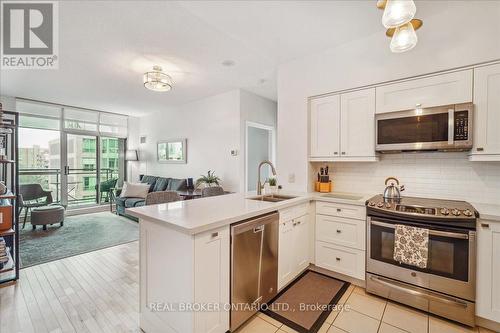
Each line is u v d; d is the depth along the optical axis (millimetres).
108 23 2332
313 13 2135
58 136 5648
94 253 3287
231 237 1663
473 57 1959
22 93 4672
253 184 5727
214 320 1553
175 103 5539
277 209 2105
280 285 2178
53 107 5535
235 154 4566
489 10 1907
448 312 1843
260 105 5023
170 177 6043
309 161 2965
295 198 2482
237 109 4531
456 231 1788
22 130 5176
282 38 2564
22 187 4918
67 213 5594
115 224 4797
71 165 5867
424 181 2467
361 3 1995
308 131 2945
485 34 1919
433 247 1876
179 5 2053
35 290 2322
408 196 2529
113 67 3396
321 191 2959
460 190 2279
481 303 1746
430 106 2156
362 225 2293
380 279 2133
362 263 2297
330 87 2744
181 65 3346
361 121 2549
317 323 1839
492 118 1902
